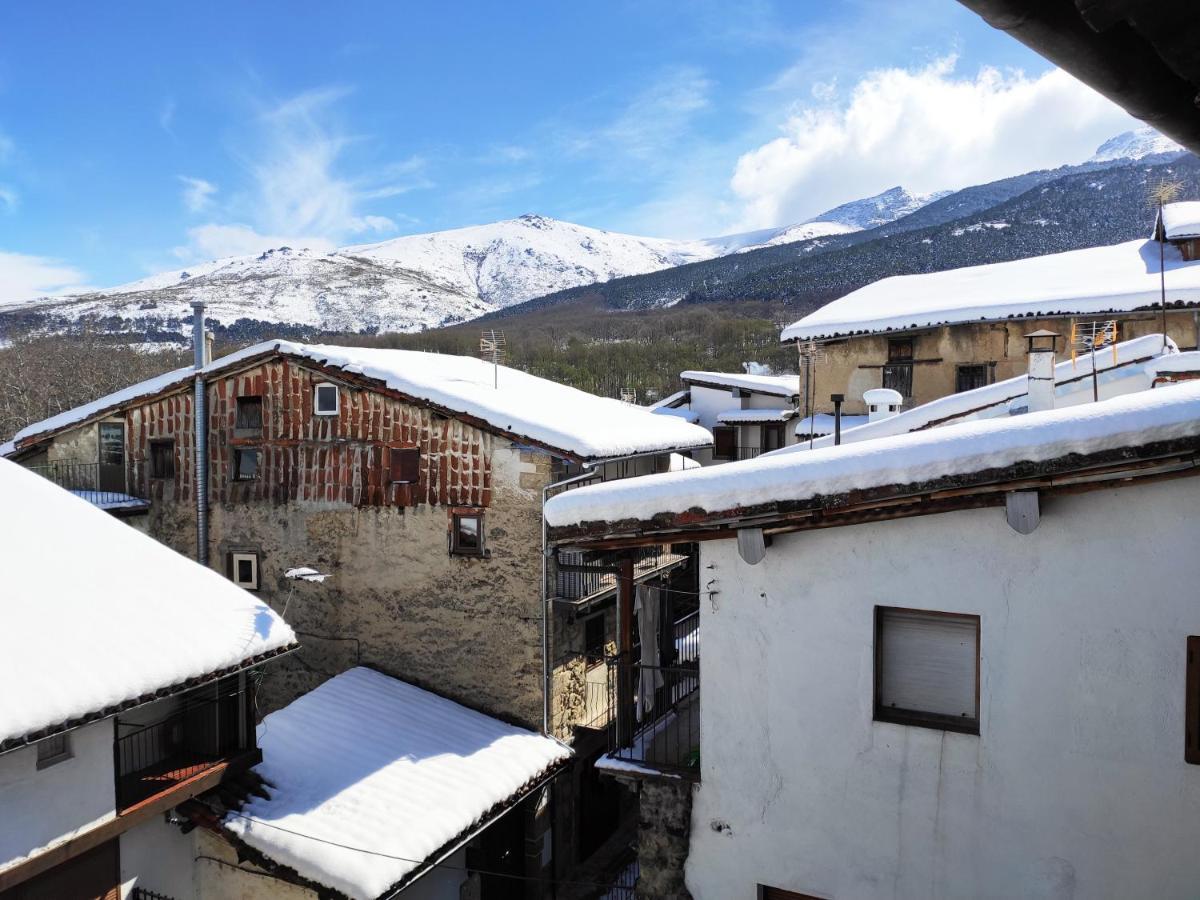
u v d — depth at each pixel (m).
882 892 5.96
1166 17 1.12
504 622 13.53
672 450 15.57
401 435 14.35
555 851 14.05
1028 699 5.49
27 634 8.14
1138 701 5.20
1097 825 5.32
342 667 14.95
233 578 15.93
